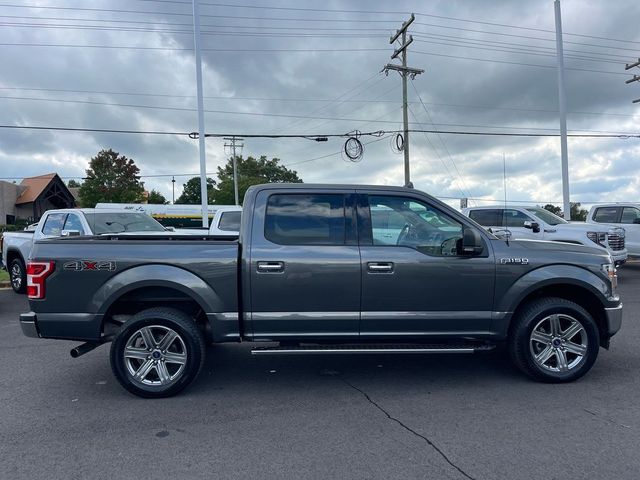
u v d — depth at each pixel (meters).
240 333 4.78
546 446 3.63
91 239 5.10
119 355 4.65
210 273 4.70
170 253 4.71
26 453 3.61
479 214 14.20
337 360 5.96
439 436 3.82
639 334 6.93
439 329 4.87
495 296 4.89
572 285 5.05
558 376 4.95
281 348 4.77
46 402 4.64
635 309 8.80
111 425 4.10
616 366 5.53
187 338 4.69
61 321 4.66
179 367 4.76
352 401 4.60
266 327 4.75
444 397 4.67
